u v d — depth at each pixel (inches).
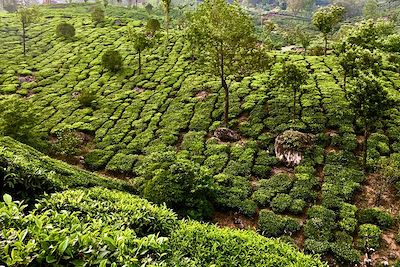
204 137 1301.7
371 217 868.6
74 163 1240.2
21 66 2187.5
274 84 1339.8
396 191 959.0
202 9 1334.9
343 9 2021.4
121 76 1962.4
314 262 397.7
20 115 1269.7
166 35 2576.3
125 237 256.8
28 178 513.7
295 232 845.8
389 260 757.3
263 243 406.0
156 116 1498.5
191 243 377.7
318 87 1536.7
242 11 1314.0
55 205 385.4
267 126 1296.8
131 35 2010.3
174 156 1026.7
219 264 356.2
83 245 221.6
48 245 214.2
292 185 998.4
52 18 3373.5
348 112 1294.3
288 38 2952.8
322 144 1163.3
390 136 1173.7
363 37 1581.0
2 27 2992.1
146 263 239.9
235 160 1136.2
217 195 951.6
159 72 1945.1
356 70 1350.9
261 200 947.3
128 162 1197.1
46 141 1360.7
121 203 418.9
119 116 1549.0
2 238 215.9
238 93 1571.1
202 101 1558.8
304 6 5836.6
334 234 824.9
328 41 2551.7
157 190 863.1
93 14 3129.9
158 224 397.1
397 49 1833.2
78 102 1694.1
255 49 1352.1
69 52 2402.8
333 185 979.9
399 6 5255.9
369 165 1045.8
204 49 1334.9
